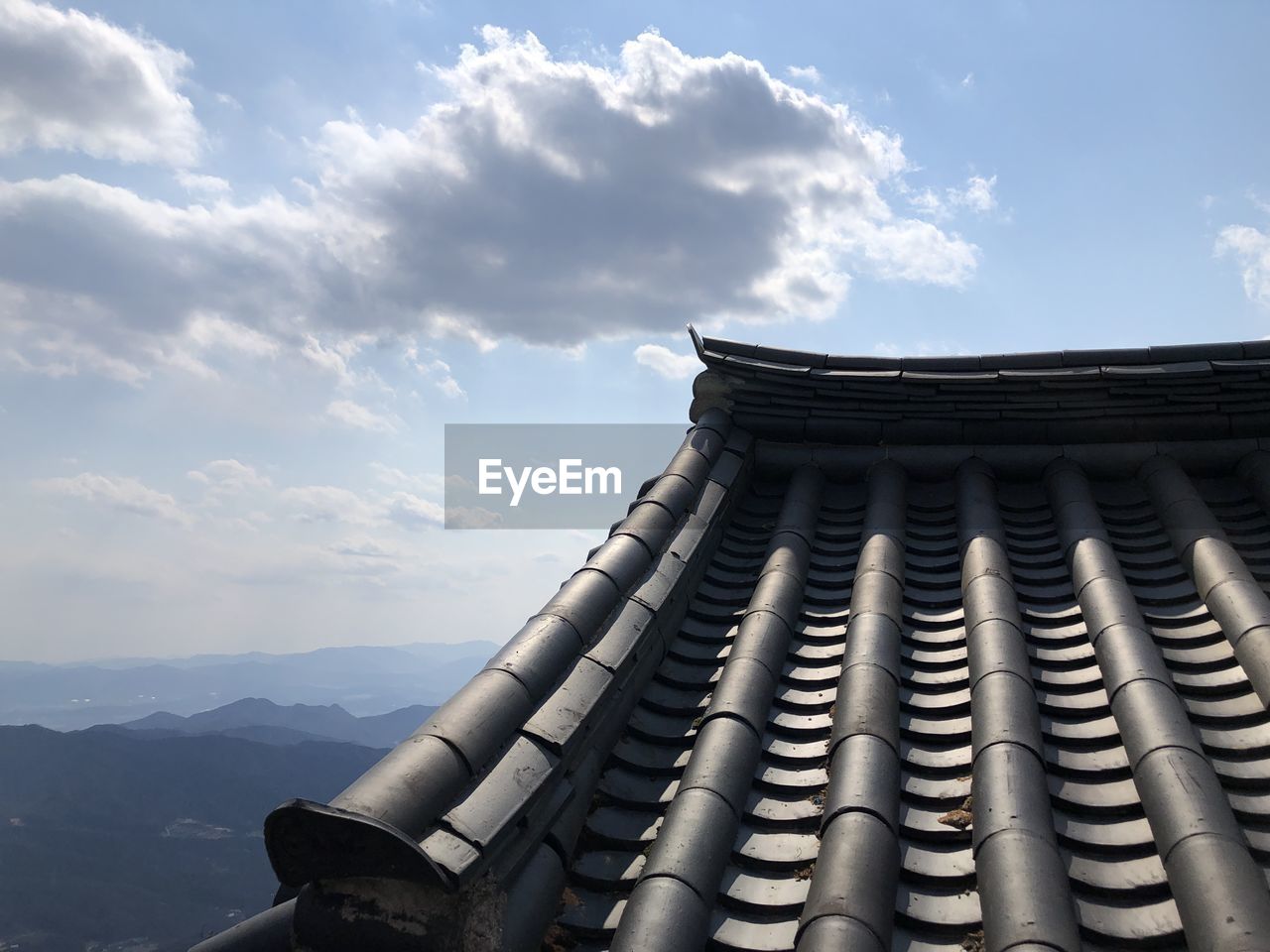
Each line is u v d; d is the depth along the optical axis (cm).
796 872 412
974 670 518
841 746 464
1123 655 504
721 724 488
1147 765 428
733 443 756
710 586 643
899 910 389
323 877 353
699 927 383
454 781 395
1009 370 732
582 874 426
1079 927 370
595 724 474
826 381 756
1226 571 568
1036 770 437
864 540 663
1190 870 371
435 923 349
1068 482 699
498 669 464
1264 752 452
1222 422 707
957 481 729
